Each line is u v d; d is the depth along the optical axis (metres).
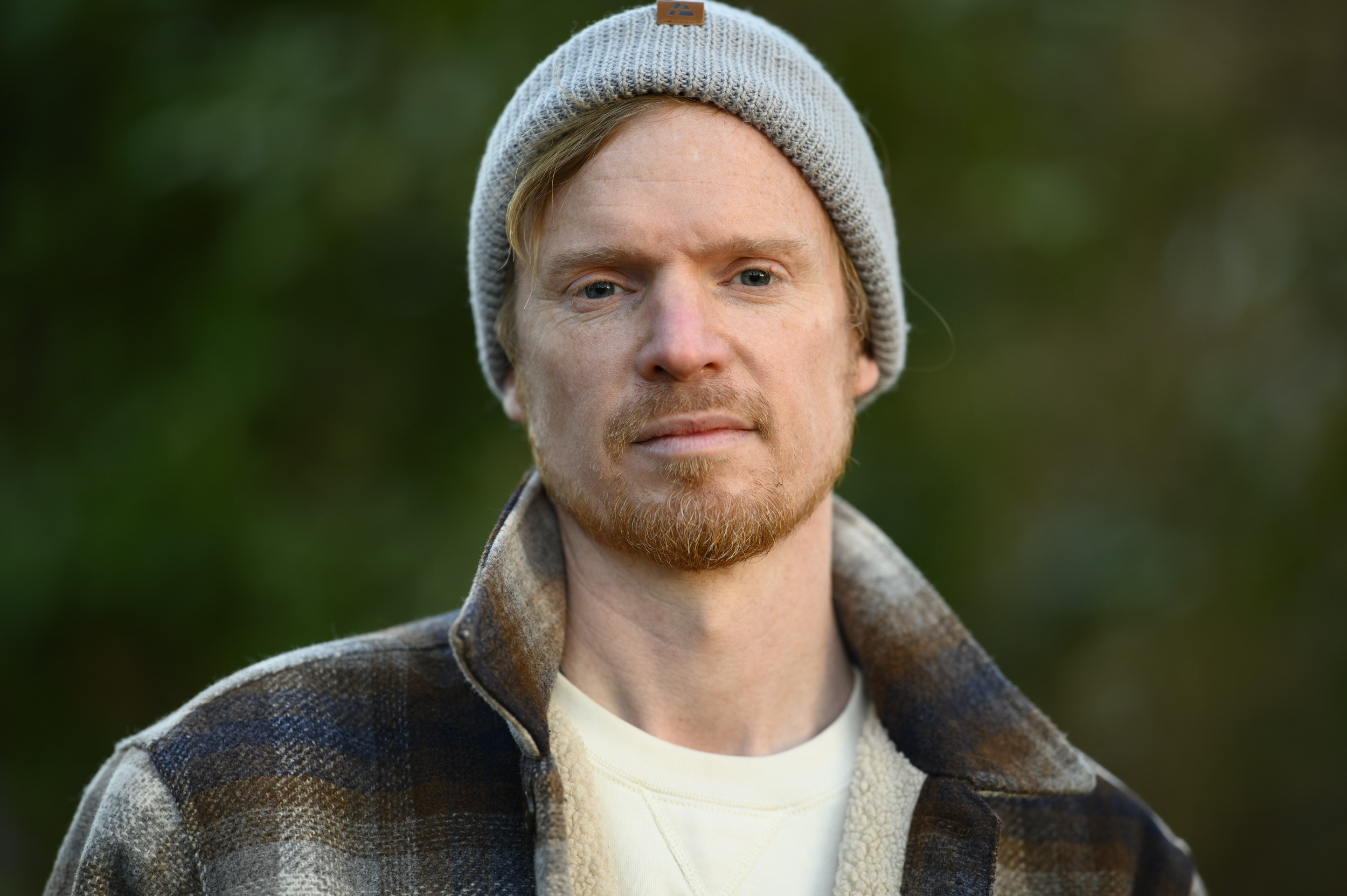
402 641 3.00
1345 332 8.48
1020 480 8.51
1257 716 8.48
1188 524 8.59
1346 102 8.60
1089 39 7.44
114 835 2.61
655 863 2.71
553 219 2.80
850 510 3.41
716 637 2.86
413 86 6.82
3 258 7.54
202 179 6.91
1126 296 8.45
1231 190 8.63
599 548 2.89
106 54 7.42
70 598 7.07
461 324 7.41
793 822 2.82
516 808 2.69
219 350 7.04
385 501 7.31
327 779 2.67
